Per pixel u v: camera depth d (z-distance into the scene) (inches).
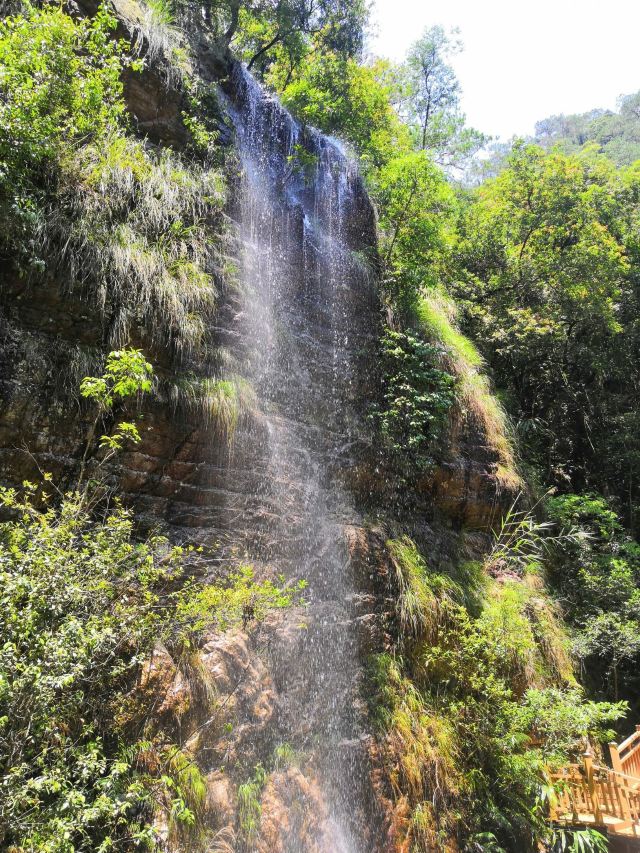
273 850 169.5
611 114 1971.0
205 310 227.8
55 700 124.0
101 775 137.6
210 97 294.0
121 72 241.1
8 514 153.9
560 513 453.7
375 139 437.7
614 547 474.6
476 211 594.2
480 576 330.3
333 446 283.1
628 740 319.6
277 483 240.1
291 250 315.9
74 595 127.3
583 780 285.0
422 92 789.2
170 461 197.9
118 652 150.9
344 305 329.7
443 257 435.5
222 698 176.4
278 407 261.1
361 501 289.1
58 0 220.5
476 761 256.7
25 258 166.2
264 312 273.3
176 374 205.9
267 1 398.6
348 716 225.5
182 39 298.5
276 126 353.7
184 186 238.7
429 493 333.1
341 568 251.6
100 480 171.3
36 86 171.2
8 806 104.7
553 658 342.3
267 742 189.3
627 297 637.9
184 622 167.9
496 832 245.6
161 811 142.0
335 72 429.7
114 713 145.4
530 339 520.7
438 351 352.2
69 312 175.3
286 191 342.6
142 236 205.2
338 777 208.4
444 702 262.8
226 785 165.9
